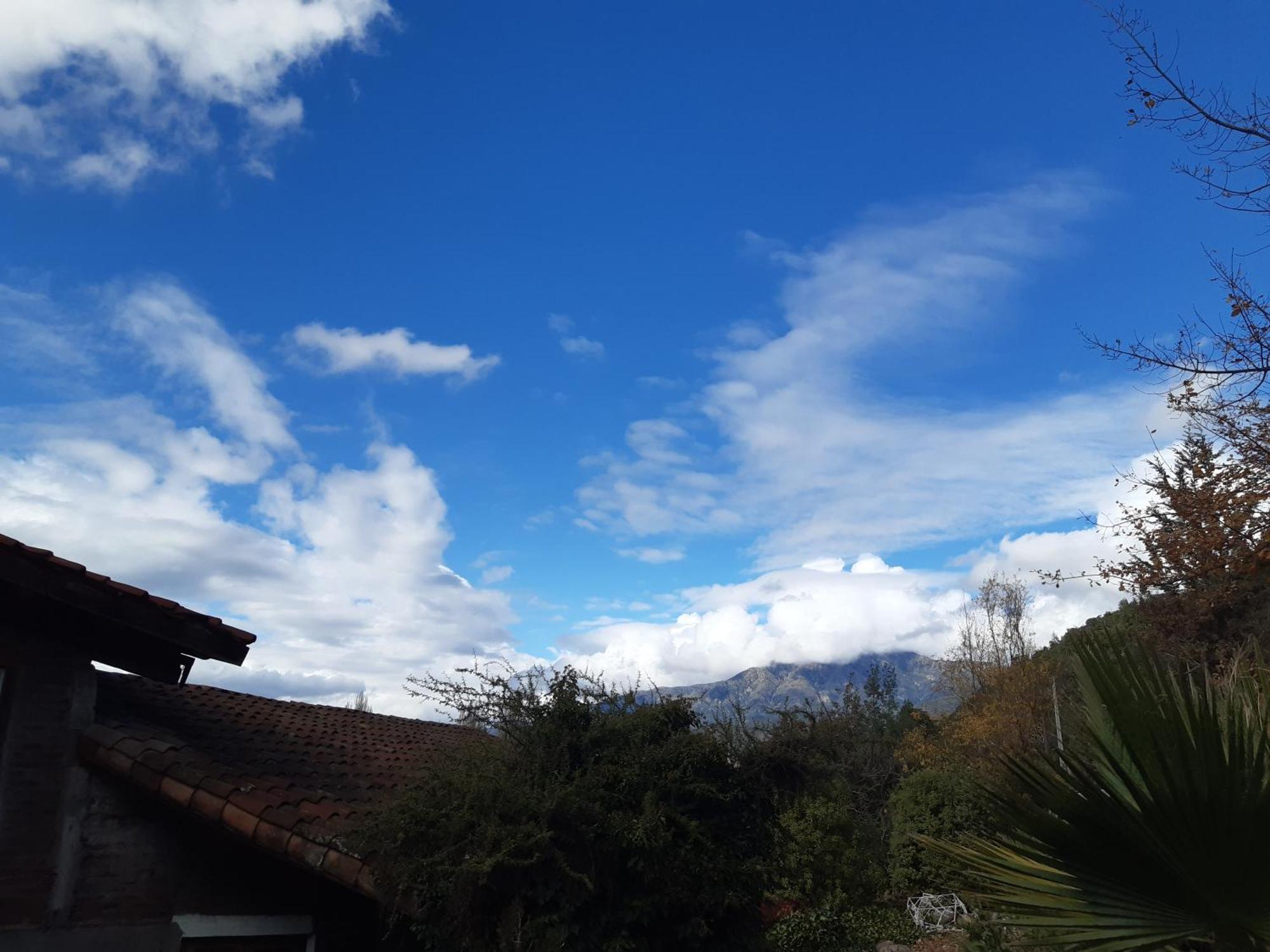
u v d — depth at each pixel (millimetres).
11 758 7930
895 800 21297
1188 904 4184
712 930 8336
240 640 8492
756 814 9352
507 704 8562
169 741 8727
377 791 9766
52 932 7684
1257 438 9328
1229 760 3924
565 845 7461
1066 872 4441
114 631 8641
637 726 8977
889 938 16734
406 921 8562
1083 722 5285
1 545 7676
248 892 8555
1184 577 12242
